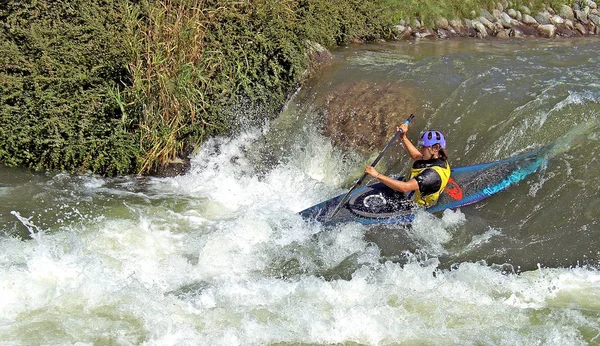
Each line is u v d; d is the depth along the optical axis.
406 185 6.28
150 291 5.25
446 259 5.83
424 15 12.18
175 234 6.36
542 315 4.96
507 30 12.50
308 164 8.09
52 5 9.07
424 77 8.80
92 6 9.01
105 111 7.98
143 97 7.77
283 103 8.78
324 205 6.74
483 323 4.91
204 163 8.04
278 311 5.07
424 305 5.14
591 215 6.11
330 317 5.00
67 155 7.61
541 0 13.11
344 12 11.16
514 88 8.16
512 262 5.70
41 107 7.86
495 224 6.24
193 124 8.05
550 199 6.37
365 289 5.35
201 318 4.96
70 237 6.07
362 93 8.55
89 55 8.32
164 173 7.85
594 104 7.37
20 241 5.93
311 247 6.11
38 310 4.93
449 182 6.77
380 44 11.24
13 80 7.97
